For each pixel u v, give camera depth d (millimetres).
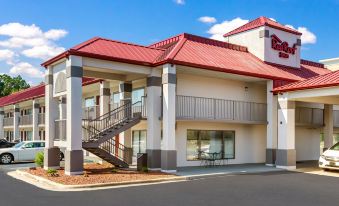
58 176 16141
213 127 22438
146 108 20000
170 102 18406
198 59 19984
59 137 18688
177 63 18422
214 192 13016
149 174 17156
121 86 21719
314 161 25766
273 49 25828
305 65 29531
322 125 25516
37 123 34312
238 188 13914
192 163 21516
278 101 21516
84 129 20453
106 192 12953
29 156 24828
